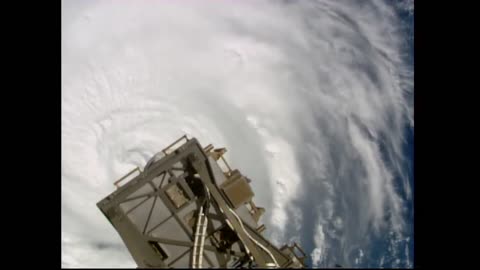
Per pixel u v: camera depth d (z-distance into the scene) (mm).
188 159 10750
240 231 10211
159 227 10500
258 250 10117
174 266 10281
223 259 10398
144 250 10180
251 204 11898
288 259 10195
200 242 9734
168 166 10367
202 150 10523
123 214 10227
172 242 10250
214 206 10797
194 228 10500
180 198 10750
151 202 10578
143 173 10336
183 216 10656
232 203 10812
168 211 10609
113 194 10211
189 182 11016
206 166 10578
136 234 10227
